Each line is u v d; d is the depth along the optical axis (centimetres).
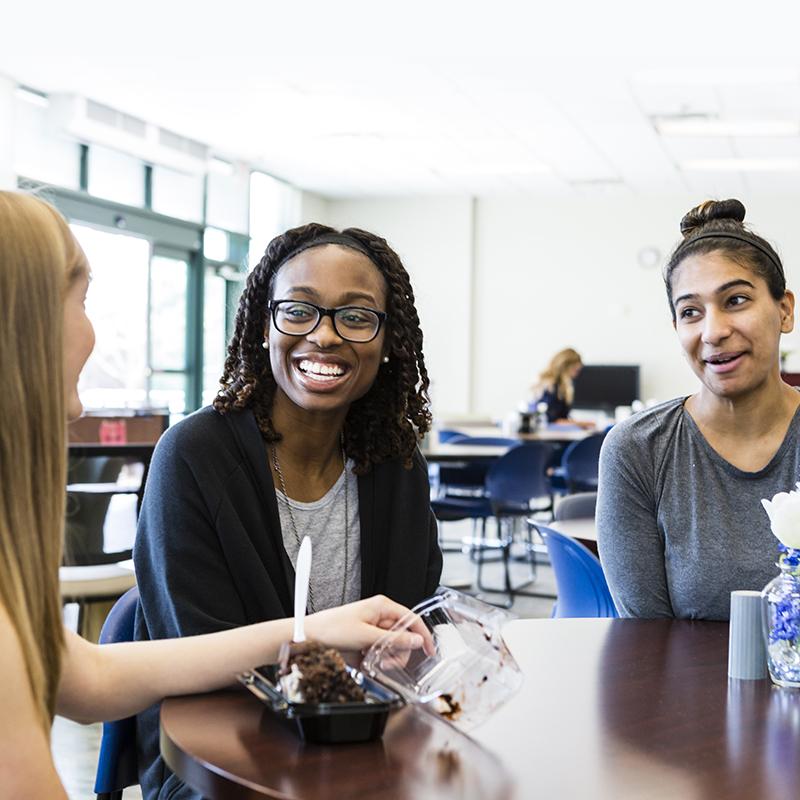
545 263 1307
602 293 1290
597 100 835
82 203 920
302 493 171
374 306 168
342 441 175
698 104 836
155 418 466
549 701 126
